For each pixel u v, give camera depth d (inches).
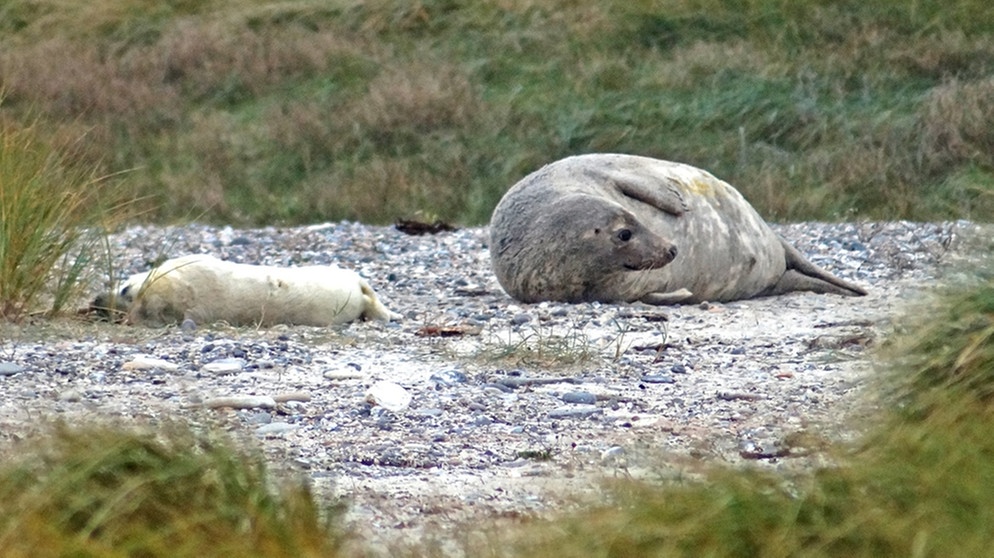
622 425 909.8
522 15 3078.2
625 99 2790.4
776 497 602.2
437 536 637.3
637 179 1507.1
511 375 1075.3
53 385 975.0
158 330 1205.1
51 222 1249.4
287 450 836.0
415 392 1006.4
